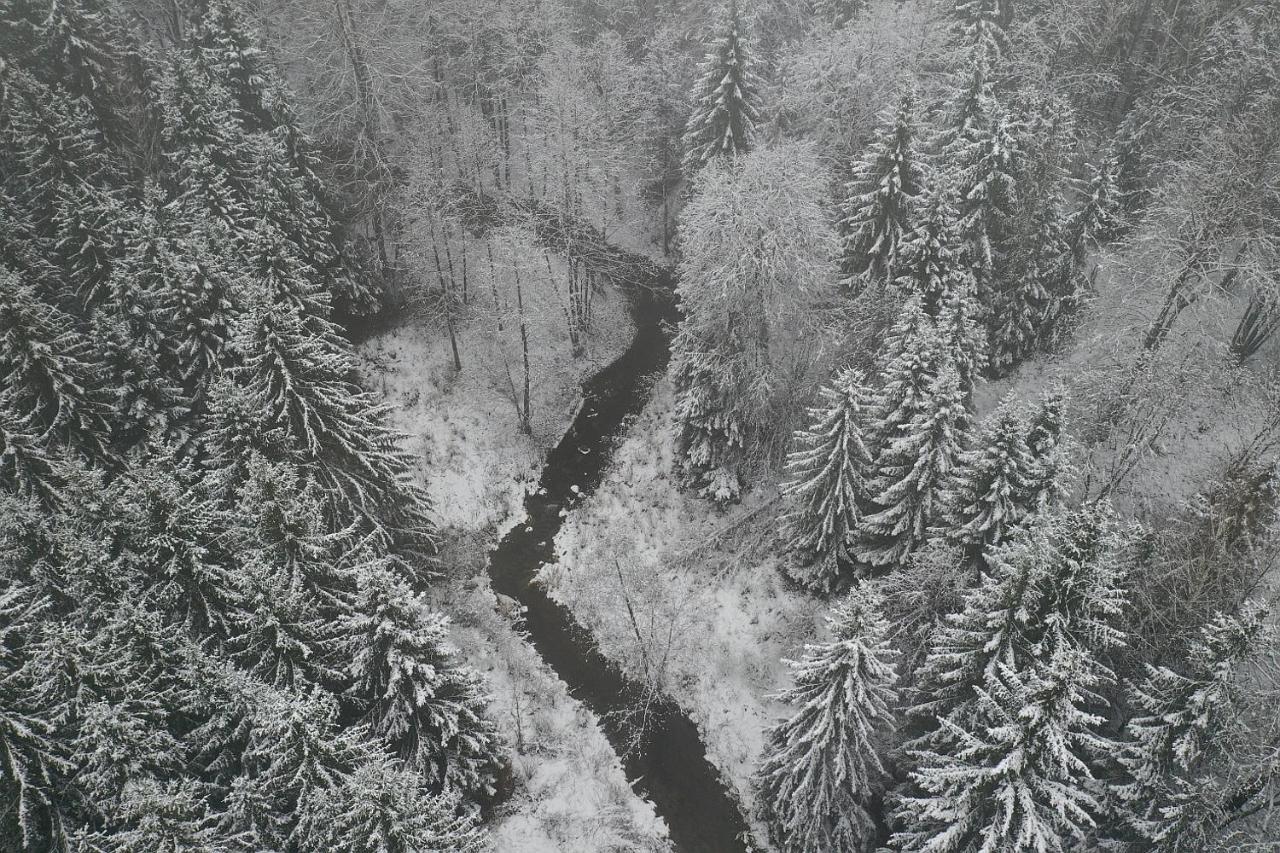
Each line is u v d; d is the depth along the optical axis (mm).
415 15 46562
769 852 25828
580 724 29312
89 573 19875
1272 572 24234
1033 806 17172
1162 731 18156
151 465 22562
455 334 43281
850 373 26359
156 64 39625
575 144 41594
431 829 16828
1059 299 34000
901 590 25094
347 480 26984
